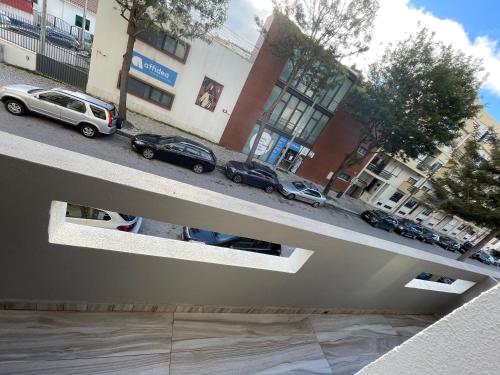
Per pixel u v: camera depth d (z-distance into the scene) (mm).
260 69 14172
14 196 1057
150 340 1812
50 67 12133
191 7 9383
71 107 8281
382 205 22406
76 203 1149
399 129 13125
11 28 16344
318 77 12727
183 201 1263
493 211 8750
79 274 1478
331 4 10289
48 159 1037
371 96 13906
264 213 1610
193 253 1681
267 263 1981
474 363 556
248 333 2170
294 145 17562
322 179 19625
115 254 1416
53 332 1600
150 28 10133
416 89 12875
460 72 12039
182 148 9812
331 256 2031
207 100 14227
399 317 3197
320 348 2361
